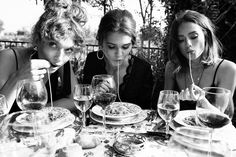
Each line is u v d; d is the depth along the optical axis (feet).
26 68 5.07
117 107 5.08
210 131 3.72
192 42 6.12
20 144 3.45
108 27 5.88
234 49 9.61
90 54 7.49
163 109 3.88
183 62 6.86
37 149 3.22
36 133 3.59
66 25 5.00
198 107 3.71
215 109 3.60
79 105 4.25
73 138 3.80
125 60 6.98
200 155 3.19
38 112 3.99
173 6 11.96
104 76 5.02
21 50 6.29
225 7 9.57
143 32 16.11
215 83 6.65
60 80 6.37
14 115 4.23
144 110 5.40
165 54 13.34
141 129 4.41
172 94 4.02
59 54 5.24
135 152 3.47
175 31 6.49
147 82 7.04
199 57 6.70
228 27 9.61
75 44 5.39
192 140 3.51
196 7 10.36
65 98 6.10
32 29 5.53
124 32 5.84
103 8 17.89
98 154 3.48
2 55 5.97
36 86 4.19
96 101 4.46
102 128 4.42
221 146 3.36
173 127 4.24
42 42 5.29
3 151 3.07
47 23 4.94
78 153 3.11
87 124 4.60
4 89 5.14
